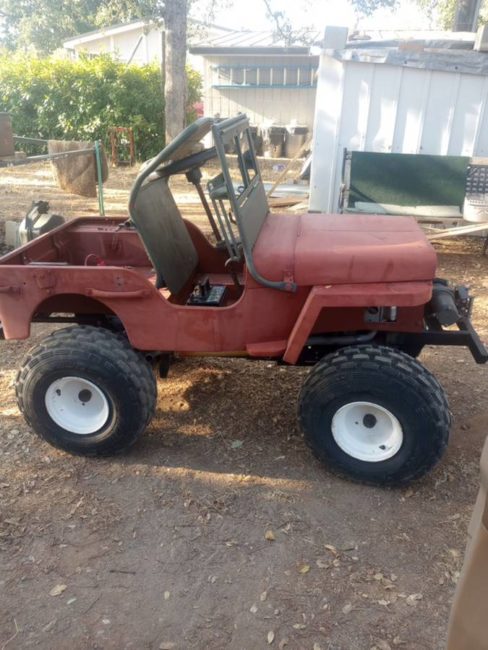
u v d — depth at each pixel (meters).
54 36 30.09
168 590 2.68
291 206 8.70
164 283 3.48
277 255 3.11
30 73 15.98
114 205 10.32
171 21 12.27
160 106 15.73
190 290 4.02
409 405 3.04
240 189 3.28
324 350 3.57
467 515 3.10
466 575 1.52
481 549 1.47
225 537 2.97
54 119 16.19
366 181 7.23
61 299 3.73
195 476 3.41
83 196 10.35
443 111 7.41
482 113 7.36
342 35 7.28
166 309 3.25
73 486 3.33
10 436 3.78
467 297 3.57
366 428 3.26
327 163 7.82
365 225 3.58
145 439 3.74
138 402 3.34
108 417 3.41
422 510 3.14
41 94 16.14
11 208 9.91
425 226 7.60
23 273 3.24
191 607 2.60
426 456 3.12
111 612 2.58
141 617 2.55
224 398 4.19
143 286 3.20
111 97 15.52
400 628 2.49
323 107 7.56
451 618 1.59
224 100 19.00
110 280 3.20
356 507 3.16
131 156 15.59
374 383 3.05
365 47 8.06
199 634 2.47
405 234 3.37
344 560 2.83
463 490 3.29
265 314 3.22
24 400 3.44
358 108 7.51
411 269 3.00
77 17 26.83
